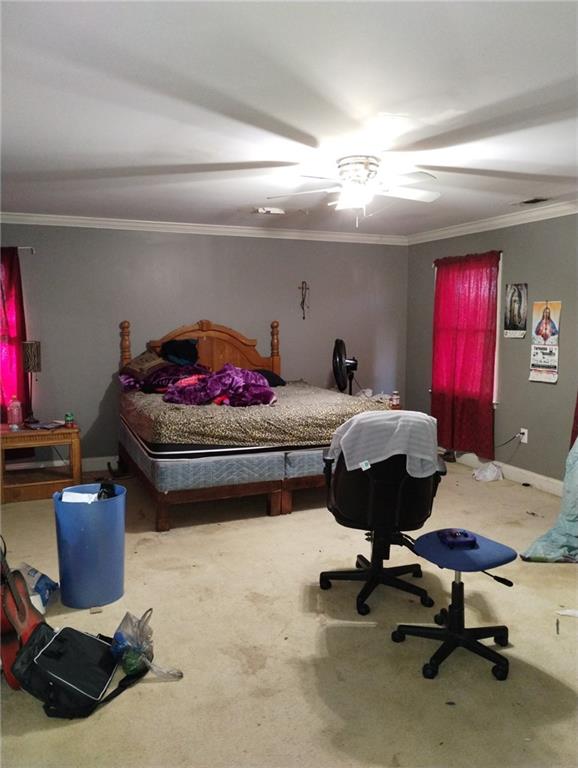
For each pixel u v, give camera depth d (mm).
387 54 1899
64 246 4980
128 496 4383
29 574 2814
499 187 3779
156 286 5324
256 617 2689
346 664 2330
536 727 1977
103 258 5121
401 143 2824
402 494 2594
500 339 5004
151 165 3242
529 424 4758
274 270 5734
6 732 1951
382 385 6293
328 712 2047
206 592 2924
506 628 2445
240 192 3941
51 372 5055
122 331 5207
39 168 3305
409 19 1675
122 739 1916
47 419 5078
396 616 2713
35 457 5078
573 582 3049
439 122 2531
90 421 5230
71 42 1814
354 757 1837
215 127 2598
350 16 1660
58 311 5027
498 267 4953
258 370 5523
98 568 2754
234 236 5547
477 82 2121
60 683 2031
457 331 5367
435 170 3338
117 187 3781
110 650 2279
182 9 1617
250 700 2111
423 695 2141
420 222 5164
